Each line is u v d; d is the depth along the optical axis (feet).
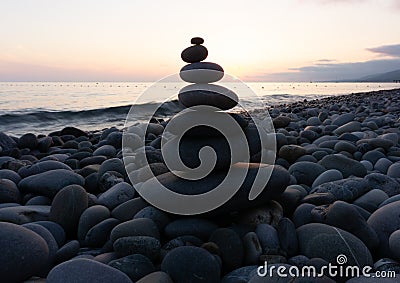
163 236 7.03
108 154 14.82
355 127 18.99
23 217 7.41
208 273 5.40
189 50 8.43
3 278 5.15
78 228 7.38
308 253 6.07
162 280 5.16
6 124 33.50
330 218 6.71
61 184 9.18
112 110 41.73
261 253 6.25
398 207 6.87
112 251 6.57
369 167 11.62
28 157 14.80
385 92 92.53
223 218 7.42
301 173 10.43
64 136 20.81
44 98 68.44
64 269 4.96
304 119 29.73
